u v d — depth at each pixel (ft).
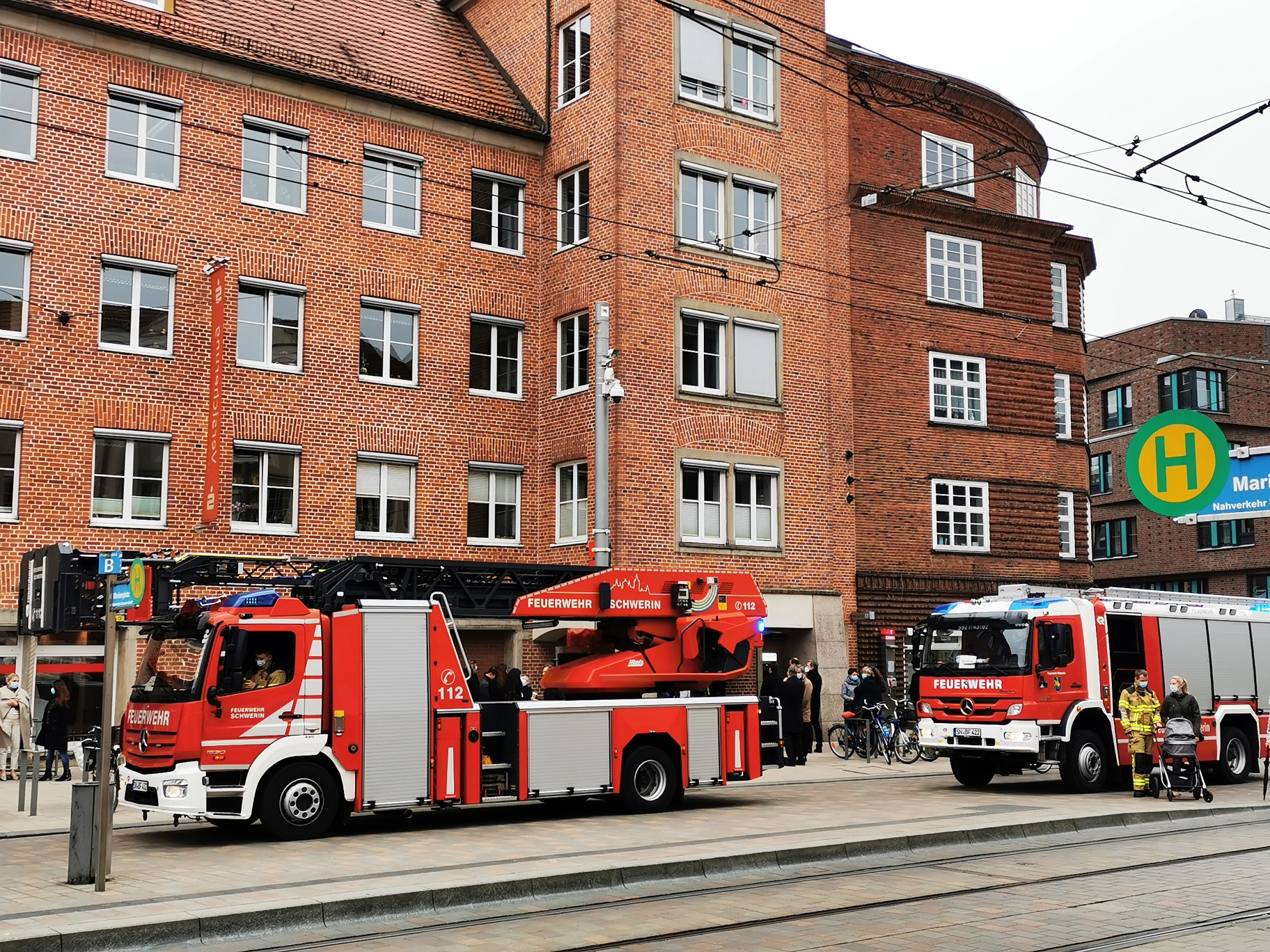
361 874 39.47
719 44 95.35
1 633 72.28
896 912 35.78
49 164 75.15
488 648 87.20
